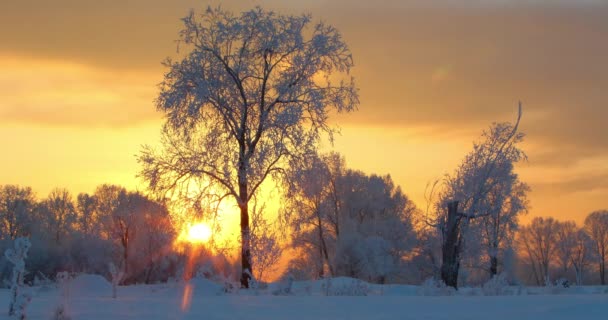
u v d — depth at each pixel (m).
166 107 25.77
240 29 25.92
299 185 25.98
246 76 26.42
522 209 35.69
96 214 67.12
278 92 26.72
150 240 56.28
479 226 29.98
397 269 54.94
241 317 10.25
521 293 19.56
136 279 58.28
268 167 26.03
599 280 72.12
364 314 10.59
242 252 25.66
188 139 26.11
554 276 71.31
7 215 69.00
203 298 14.78
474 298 13.18
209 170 25.86
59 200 71.19
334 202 57.19
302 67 26.39
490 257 37.75
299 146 25.88
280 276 25.00
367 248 53.75
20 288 10.86
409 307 11.52
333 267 54.72
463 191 26.89
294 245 52.34
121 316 10.32
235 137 26.50
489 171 27.25
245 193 25.92
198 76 26.27
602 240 71.44
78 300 13.93
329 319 9.92
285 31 26.36
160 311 11.20
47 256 62.31
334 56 26.62
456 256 23.67
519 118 28.39
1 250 57.88
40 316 10.64
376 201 59.41
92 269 62.41
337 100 26.45
